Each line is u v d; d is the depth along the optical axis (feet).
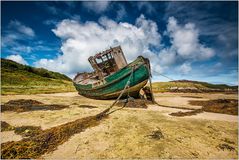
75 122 30.68
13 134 27.35
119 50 68.74
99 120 33.37
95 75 92.58
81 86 81.82
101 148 22.08
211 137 25.98
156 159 19.60
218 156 20.58
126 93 62.54
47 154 20.62
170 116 37.99
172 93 108.47
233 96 90.99
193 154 20.84
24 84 175.11
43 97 77.05
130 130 28.14
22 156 19.92
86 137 25.34
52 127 30.37
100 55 69.21
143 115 38.47
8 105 49.16
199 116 38.70
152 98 59.57
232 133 27.91
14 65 255.09
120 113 40.14
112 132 27.27
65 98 74.84
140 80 59.82
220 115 40.32
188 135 26.37
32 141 23.12
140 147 22.27
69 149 21.81
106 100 68.64
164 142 23.72
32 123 32.86
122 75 60.08
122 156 20.16
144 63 57.93
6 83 159.94
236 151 21.85
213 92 116.98
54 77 309.22
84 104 55.67
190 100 69.87
